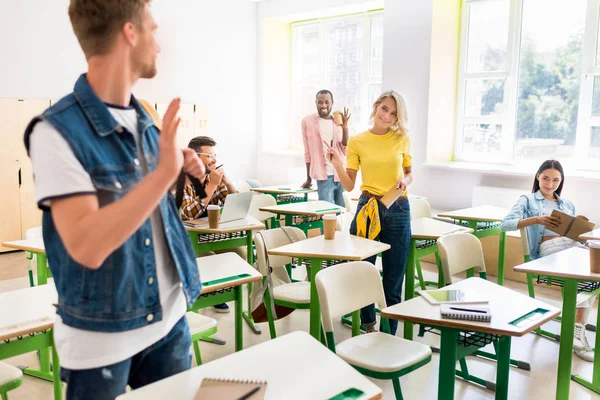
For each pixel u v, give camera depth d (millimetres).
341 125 5617
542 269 2643
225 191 3986
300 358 1457
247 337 3539
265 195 4887
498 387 2258
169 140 1046
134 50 1193
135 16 1157
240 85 7965
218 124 7797
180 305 1377
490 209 4496
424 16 5914
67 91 6254
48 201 1053
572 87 5430
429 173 6121
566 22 5395
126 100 1253
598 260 2557
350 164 3479
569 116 5480
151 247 1271
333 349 2270
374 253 2969
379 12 6949
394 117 3406
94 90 1193
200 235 3482
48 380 2930
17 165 5645
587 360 3258
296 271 4996
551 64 5543
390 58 6301
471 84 6172
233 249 3885
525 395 2820
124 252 1206
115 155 1190
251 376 1357
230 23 7734
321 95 5758
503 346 2221
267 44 8047
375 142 3406
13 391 2809
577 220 3281
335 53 7586
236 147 8062
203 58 7492
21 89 5898
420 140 6137
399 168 3398
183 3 7207
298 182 7516
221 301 2457
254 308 3088
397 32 6199
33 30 5930
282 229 3359
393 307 2164
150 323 1281
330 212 4422
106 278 1192
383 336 2508
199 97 7527
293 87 8344
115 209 1024
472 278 2557
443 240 2869
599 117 5262
